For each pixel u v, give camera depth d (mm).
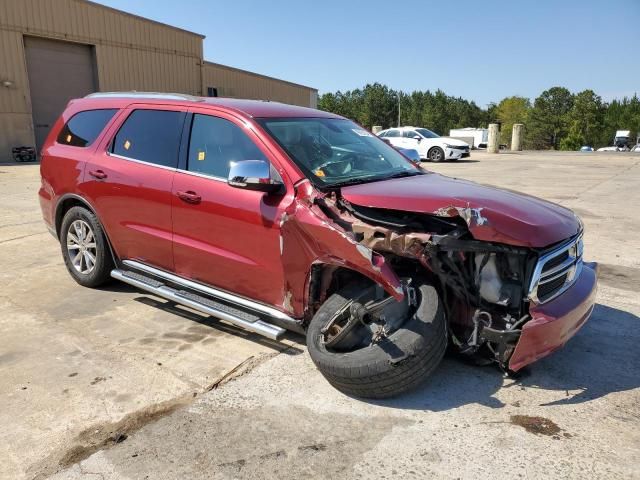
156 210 4148
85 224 4938
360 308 3010
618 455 2668
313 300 3350
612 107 101750
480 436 2820
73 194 4883
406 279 3104
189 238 3953
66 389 3273
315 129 4094
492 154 27062
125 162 4441
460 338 3246
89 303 4719
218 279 3852
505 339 2979
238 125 3799
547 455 2666
